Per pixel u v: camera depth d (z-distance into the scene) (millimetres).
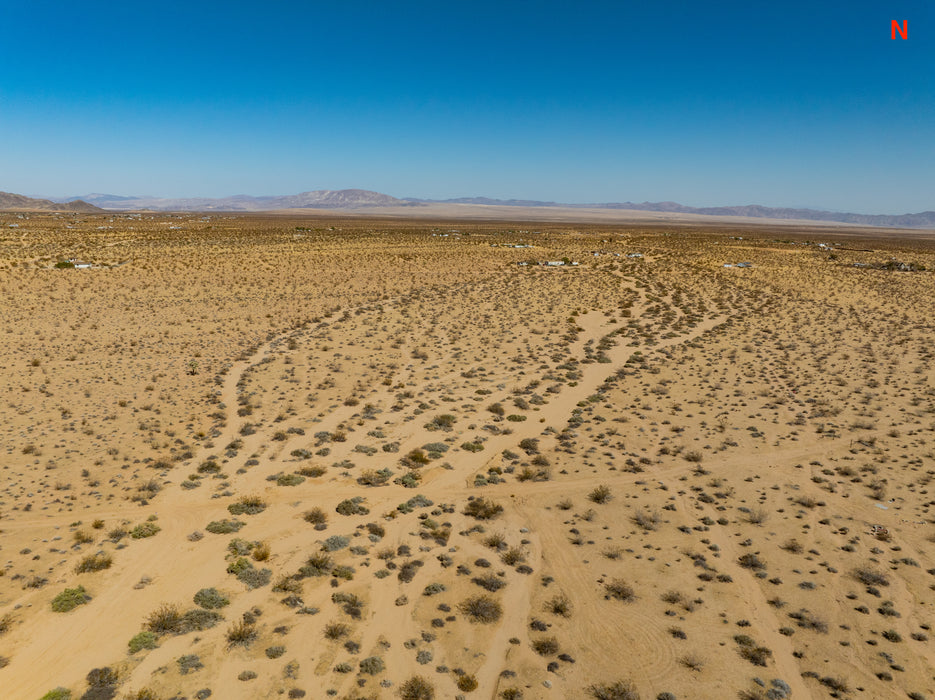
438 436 30875
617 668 15047
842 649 15672
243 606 17266
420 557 20125
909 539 21016
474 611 17234
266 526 21781
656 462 27984
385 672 14844
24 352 42656
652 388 39500
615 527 22156
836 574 19031
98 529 20656
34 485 23406
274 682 14383
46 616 16188
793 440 30453
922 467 26922
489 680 14672
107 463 25781
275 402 35062
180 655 15133
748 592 18188
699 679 14648
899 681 14531
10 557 18656
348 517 22672
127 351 44344
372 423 32406
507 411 35031
